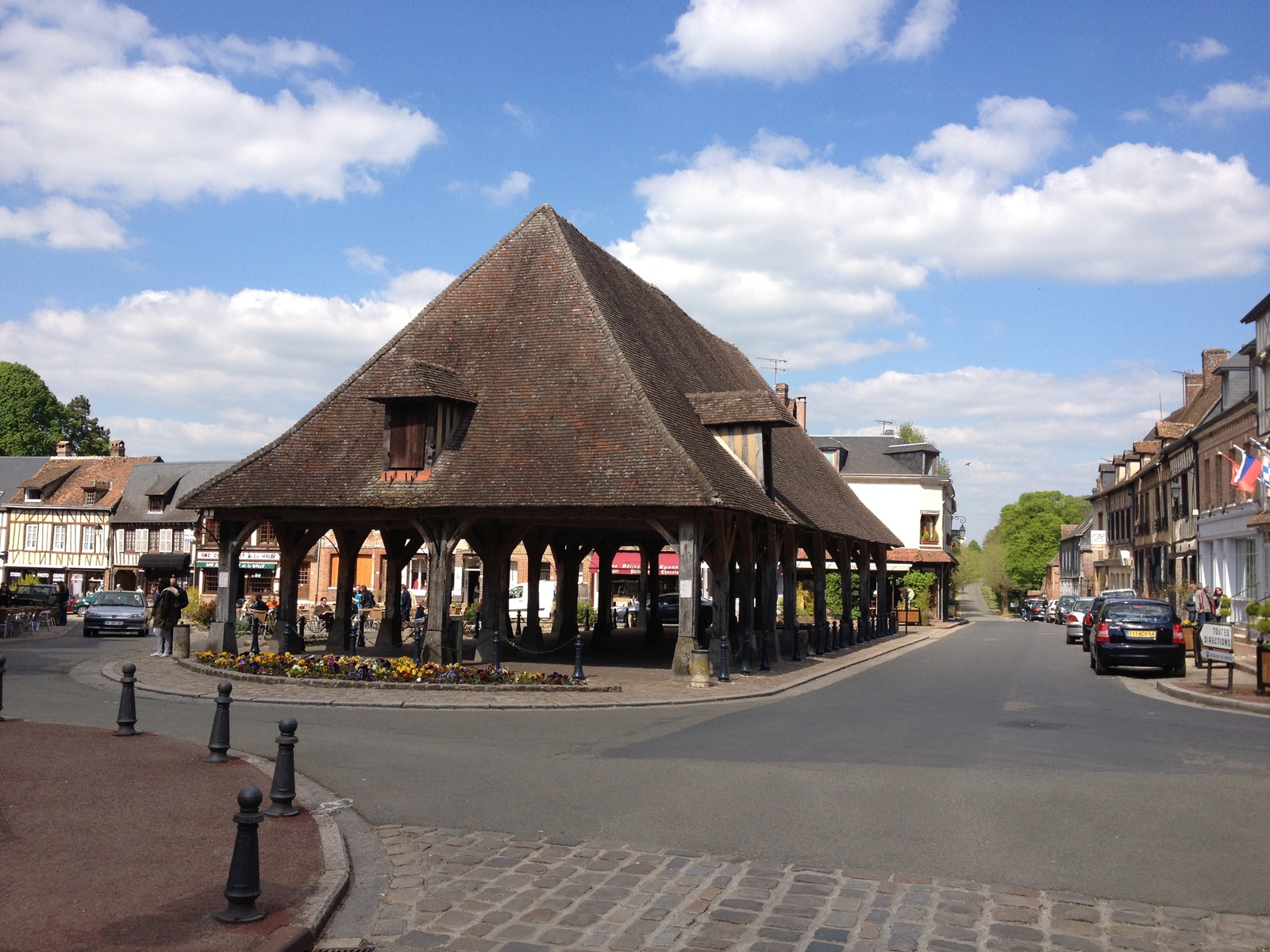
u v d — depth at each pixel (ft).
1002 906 19.57
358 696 51.49
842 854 22.91
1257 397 103.60
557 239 78.95
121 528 205.05
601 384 68.23
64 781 28.96
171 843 23.03
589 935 18.21
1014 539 327.88
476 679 55.93
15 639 97.40
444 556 65.57
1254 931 18.44
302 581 169.78
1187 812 26.63
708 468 64.95
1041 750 36.35
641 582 129.90
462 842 24.11
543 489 62.59
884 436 214.69
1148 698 55.11
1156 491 160.97
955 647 106.63
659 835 24.48
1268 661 52.60
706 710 49.52
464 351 73.41
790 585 87.76
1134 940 17.93
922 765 33.19
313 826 24.99
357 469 68.74
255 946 17.02
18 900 19.04
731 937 18.02
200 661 64.23
